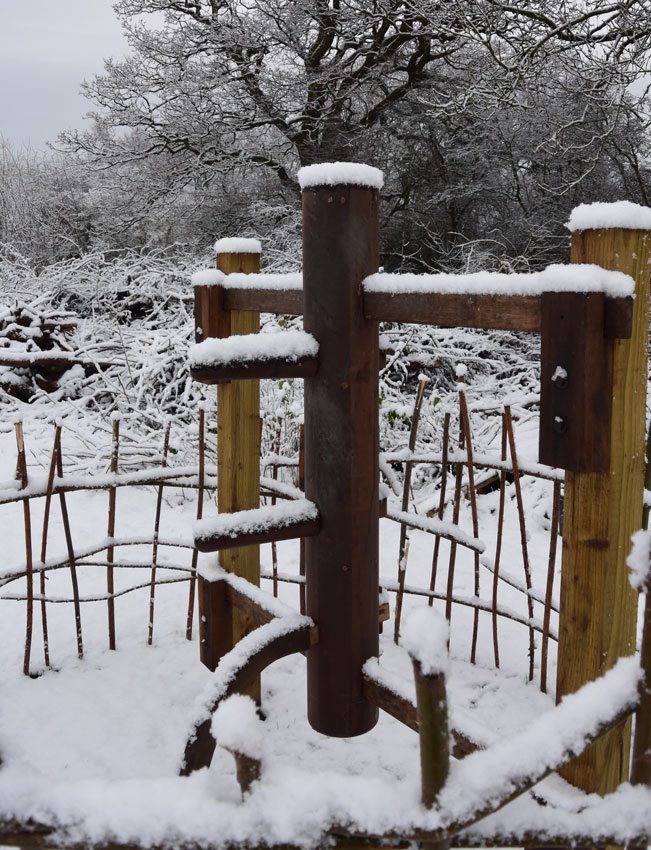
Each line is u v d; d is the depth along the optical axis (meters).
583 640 1.35
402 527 2.73
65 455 4.88
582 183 8.98
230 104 10.44
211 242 10.68
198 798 0.89
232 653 1.82
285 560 3.78
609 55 7.30
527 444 4.83
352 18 9.55
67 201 11.74
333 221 1.70
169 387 5.50
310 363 1.75
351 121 10.81
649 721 0.94
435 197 10.26
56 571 3.61
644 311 1.30
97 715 2.43
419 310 1.59
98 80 10.38
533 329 1.35
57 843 0.86
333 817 0.87
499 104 7.84
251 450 2.40
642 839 0.89
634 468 1.34
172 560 3.75
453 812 0.84
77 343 6.40
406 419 5.03
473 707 2.47
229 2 10.02
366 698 1.84
